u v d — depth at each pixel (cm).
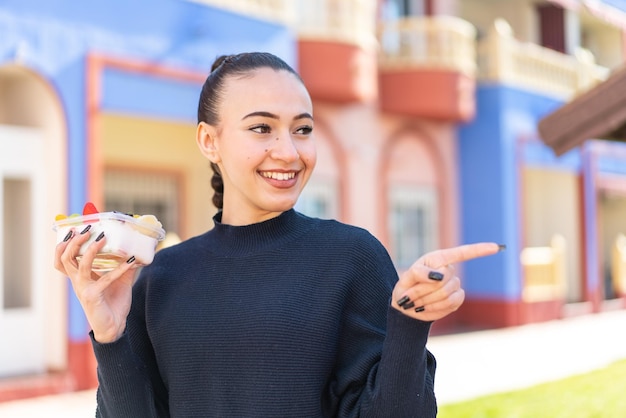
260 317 194
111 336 192
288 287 198
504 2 1698
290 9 1059
